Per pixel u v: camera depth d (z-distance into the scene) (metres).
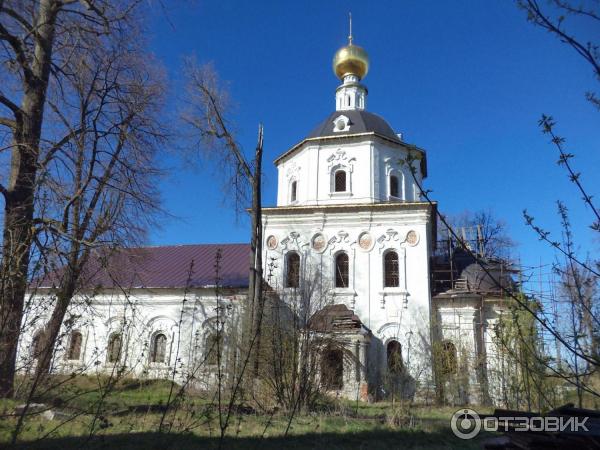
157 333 29.44
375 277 28.48
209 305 29.11
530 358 8.00
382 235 29.02
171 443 9.01
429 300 27.52
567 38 4.23
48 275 8.93
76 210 16.48
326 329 19.11
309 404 15.57
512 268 28.31
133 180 19.38
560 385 10.59
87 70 19.53
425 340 26.69
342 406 16.19
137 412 12.70
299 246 29.70
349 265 28.95
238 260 33.06
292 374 15.55
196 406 13.40
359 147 31.16
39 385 7.98
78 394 8.30
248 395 15.12
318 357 17.09
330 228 29.72
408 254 28.48
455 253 31.12
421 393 24.02
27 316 8.18
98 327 28.56
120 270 20.25
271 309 18.50
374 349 27.14
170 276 31.25
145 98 20.22
